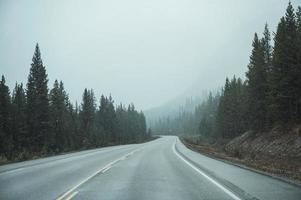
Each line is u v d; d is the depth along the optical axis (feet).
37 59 188.96
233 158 100.17
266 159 100.12
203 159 94.32
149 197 38.27
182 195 39.24
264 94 176.65
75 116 261.24
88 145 227.20
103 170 66.80
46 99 186.39
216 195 38.93
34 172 63.57
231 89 287.69
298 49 139.23
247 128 227.61
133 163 82.23
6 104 167.43
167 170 65.67
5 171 65.26
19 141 172.65
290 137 128.77
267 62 181.68
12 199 37.27
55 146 194.70
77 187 45.52
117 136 347.56
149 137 522.06
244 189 42.04
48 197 38.42
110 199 37.19
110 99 361.10
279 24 147.84
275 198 36.27
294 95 139.74
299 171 62.08
